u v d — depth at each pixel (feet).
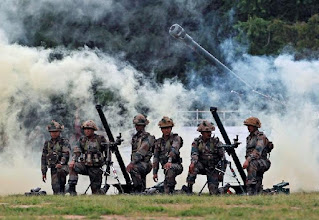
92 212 117.08
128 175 159.94
